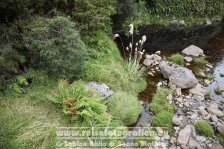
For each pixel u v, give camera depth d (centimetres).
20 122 547
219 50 1159
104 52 859
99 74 743
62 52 664
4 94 614
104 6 908
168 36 1272
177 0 1449
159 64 938
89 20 812
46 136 530
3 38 641
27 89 641
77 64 681
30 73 661
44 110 602
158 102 742
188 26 1415
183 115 719
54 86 664
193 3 1475
